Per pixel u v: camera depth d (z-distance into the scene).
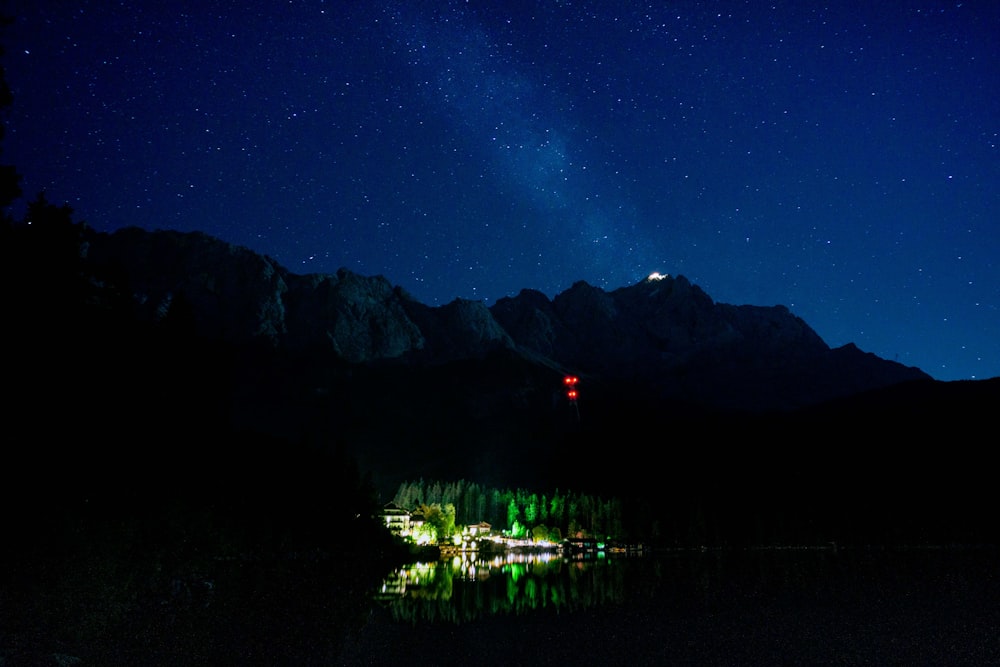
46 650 28.55
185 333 96.19
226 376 110.69
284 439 168.00
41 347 55.09
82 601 34.09
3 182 35.69
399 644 34.41
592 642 35.06
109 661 28.55
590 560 130.38
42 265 55.06
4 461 44.88
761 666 29.28
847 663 29.72
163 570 52.56
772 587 64.44
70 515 40.16
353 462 147.38
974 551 140.75
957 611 45.59
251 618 41.22
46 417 54.75
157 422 82.38
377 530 134.00
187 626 37.25
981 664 29.23
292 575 73.75
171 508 61.41
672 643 34.59
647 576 82.12
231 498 96.44
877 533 180.25
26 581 33.22
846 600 52.62
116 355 71.50
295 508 115.81
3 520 36.81
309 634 36.66
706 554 150.25
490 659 30.89
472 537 185.25
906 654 31.31
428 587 66.75
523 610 47.91
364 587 65.06
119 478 63.09
